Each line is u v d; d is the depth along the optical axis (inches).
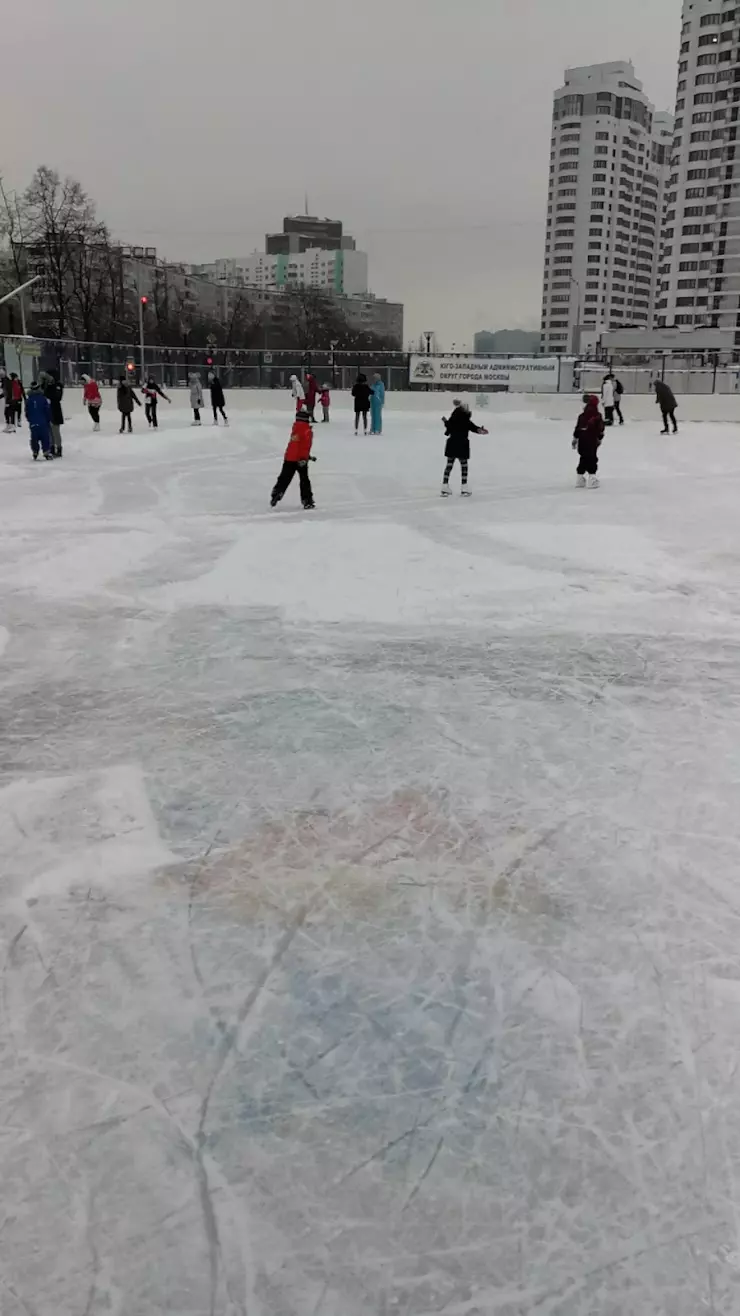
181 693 191.3
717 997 100.3
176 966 105.2
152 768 156.1
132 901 117.8
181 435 849.5
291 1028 95.3
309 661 212.7
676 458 706.8
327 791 147.8
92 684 196.2
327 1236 72.2
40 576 291.4
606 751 163.9
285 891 120.3
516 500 468.8
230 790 148.1
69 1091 86.7
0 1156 79.4
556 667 210.1
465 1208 74.6
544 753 162.9
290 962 106.0
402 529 376.5
